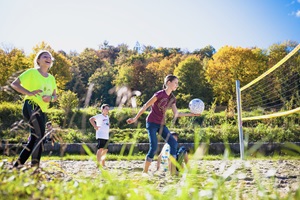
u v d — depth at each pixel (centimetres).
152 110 456
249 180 333
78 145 973
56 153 956
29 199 177
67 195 197
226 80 4359
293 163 554
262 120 1351
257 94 1872
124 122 1339
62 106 1374
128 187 223
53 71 3888
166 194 206
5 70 3366
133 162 718
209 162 652
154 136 448
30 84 384
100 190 205
